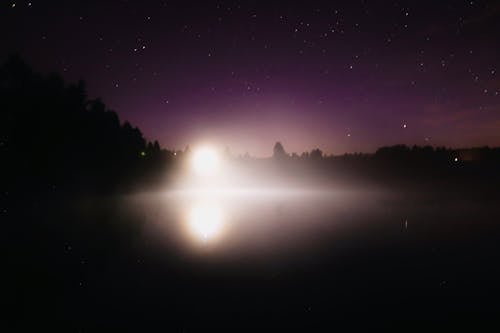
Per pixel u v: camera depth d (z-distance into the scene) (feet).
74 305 23.84
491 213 74.23
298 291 27.89
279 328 21.29
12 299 24.12
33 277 28.53
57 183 75.87
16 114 76.48
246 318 22.63
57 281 28.14
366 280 30.78
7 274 28.68
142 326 21.20
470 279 31.01
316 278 31.27
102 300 24.99
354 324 22.00
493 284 29.60
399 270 33.83
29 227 45.78
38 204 62.03
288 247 43.75
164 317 22.53
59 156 80.64
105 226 53.57
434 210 81.15
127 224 58.08
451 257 38.52
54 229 46.62
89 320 21.65
